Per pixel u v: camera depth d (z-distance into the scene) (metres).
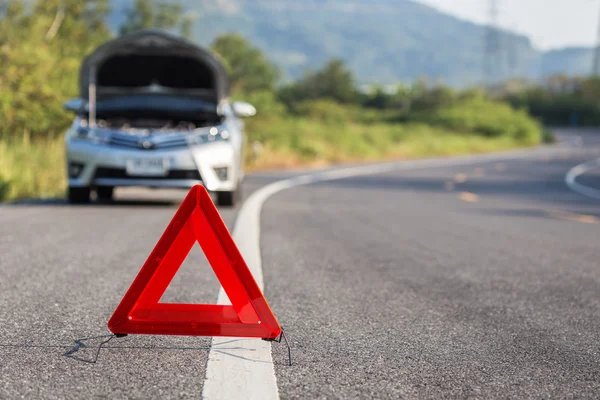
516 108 119.56
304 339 3.37
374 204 12.29
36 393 2.53
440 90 105.44
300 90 135.38
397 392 2.65
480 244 7.25
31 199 10.27
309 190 15.00
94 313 3.72
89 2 29.27
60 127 15.55
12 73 15.22
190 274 4.93
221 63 10.81
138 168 9.36
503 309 4.19
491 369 2.98
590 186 21.33
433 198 14.64
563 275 5.47
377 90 138.50
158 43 10.58
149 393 2.55
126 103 10.73
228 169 9.66
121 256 5.52
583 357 3.21
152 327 2.97
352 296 4.42
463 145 49.16
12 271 4.79
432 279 5.11
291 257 5.86
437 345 3.34
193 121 10.62
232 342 3.25
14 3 20.08
